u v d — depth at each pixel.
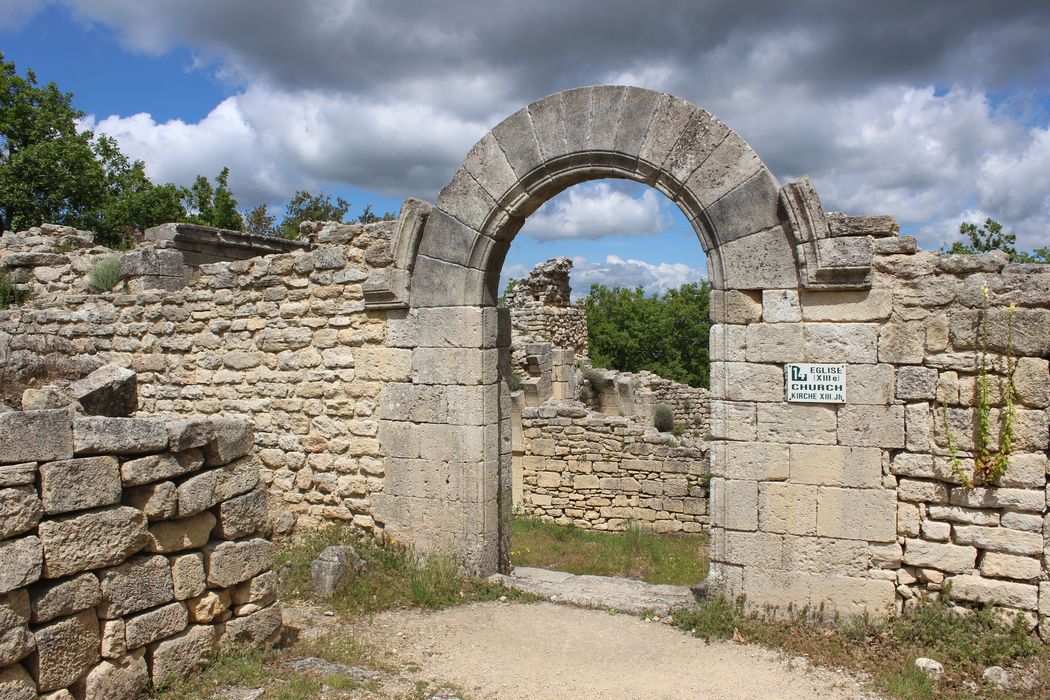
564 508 14.48
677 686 5.88
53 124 30.30
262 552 5.84
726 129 7.21
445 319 8.51
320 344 9.37
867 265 6.65
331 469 9.30
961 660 6.13
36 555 4.28
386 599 7.68
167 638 5.11
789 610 7.08
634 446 14.04
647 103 7.54
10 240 15.03
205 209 34.25
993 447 6.48
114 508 4.78
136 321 11.01
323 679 5.64
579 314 25.23
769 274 7.06
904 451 6.77
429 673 5.98
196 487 5.30
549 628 7.14
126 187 32.97
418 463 8.70
